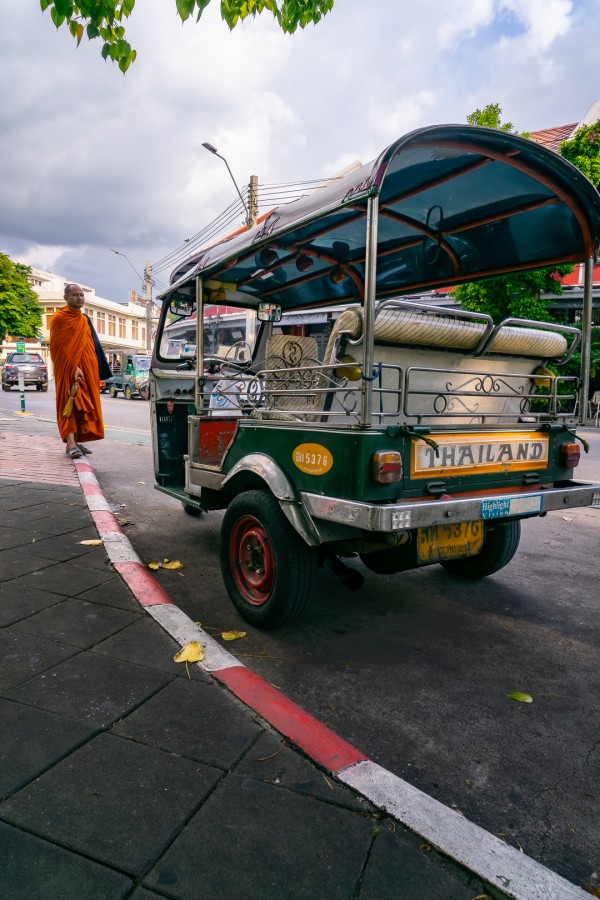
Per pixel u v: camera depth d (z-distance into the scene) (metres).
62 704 2.22
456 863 1.58
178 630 2.85
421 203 3.41
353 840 1.63
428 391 3.04
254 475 3.27
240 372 4.93
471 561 4.15
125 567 3.69
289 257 4.19
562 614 3.62
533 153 2.88
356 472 2.59
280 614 3.05
